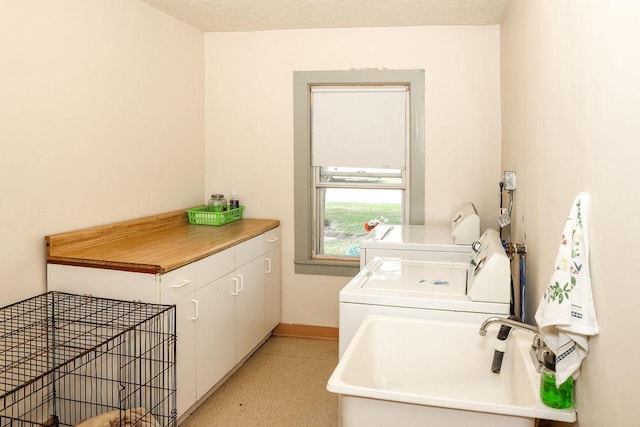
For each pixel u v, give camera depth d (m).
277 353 3.68
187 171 3.80
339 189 4.03
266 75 3.93
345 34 3.78
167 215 3.46
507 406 1.33
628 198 1.03
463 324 1.92
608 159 1.14
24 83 2.34
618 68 1.08
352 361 1.67
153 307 2.32
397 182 3.94
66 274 2.45
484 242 2.34
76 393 2.43
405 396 1.38
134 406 2.37
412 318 2.01
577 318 1.25
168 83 3.52
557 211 1.63
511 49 2.95
